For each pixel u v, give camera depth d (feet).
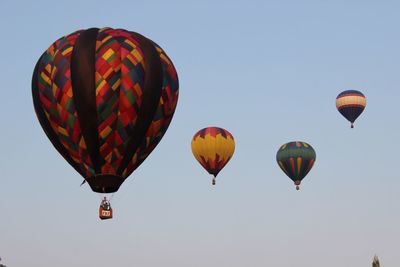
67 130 180.75
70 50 182.29
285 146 291.79
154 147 188.55
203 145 270.67
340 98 309.83
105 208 182.50
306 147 288.51
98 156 180.55
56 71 181.06
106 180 181.57
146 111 181.37
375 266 214.28
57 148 185.57
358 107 306.96
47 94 182.09
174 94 188.55
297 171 287.89
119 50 181.68
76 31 188.34
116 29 189.06
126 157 182.50
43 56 186.50
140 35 188.44
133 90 179.83
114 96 178.60
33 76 187.01
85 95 177.88
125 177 185.57
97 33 185.47
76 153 182.09
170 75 187.52
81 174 184.55
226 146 270.67
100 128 178.81
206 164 273.13
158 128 185.98
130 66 180.55
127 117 179.83
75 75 178.70
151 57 184.03
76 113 178.70
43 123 185.16
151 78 181.98
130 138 181.27
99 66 179.22
